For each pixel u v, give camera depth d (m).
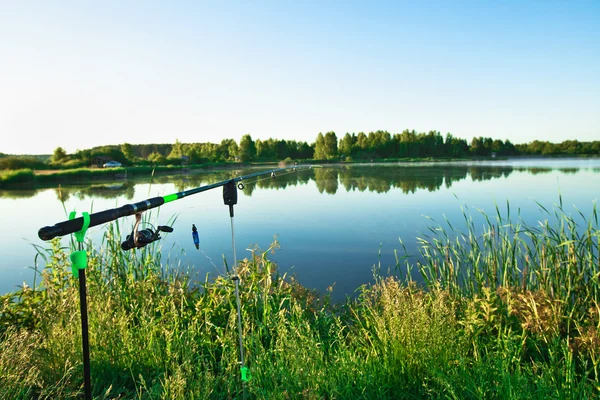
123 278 4.92
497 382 2.78
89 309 3.73
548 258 5.20
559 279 4.79
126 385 3.19
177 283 4.88
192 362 3.31
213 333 3.95
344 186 27.06
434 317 3.41
